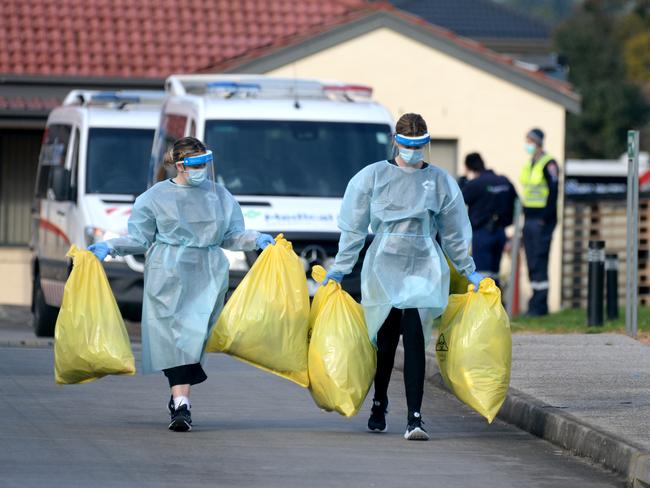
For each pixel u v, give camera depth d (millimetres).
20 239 82812
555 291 81125
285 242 30359
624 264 78750
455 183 30000
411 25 81750
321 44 80875
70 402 34281
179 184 30109
